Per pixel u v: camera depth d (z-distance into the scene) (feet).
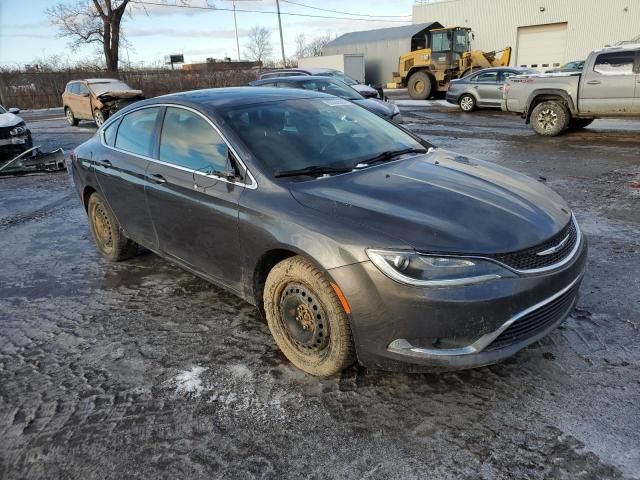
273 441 8.36
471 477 7.43
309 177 10.56
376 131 13.34
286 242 9.37
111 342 11.68
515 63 120.16
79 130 58.39
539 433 8.18
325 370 9.61
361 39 127.24
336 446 8.18
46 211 23.77
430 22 126.21
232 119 11.68
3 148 34.35
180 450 8.27
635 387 9.11
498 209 9.46
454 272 8.20
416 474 7.54
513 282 8.41
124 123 14.98
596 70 35.99
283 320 10.16
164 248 13.60
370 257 8.41
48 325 12.65
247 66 164.45
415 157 12.28
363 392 9.42
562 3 109.50
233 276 11.30
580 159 29.66
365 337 8.70
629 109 35.45
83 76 106.32
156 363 10.75
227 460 8.02
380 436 8.33
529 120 40.37
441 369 8.46
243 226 10.36
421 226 8.66
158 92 111.55
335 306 8.99
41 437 8.71
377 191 9.93
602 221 18.24
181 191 12.01
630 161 28.32
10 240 19.65
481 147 35.40
